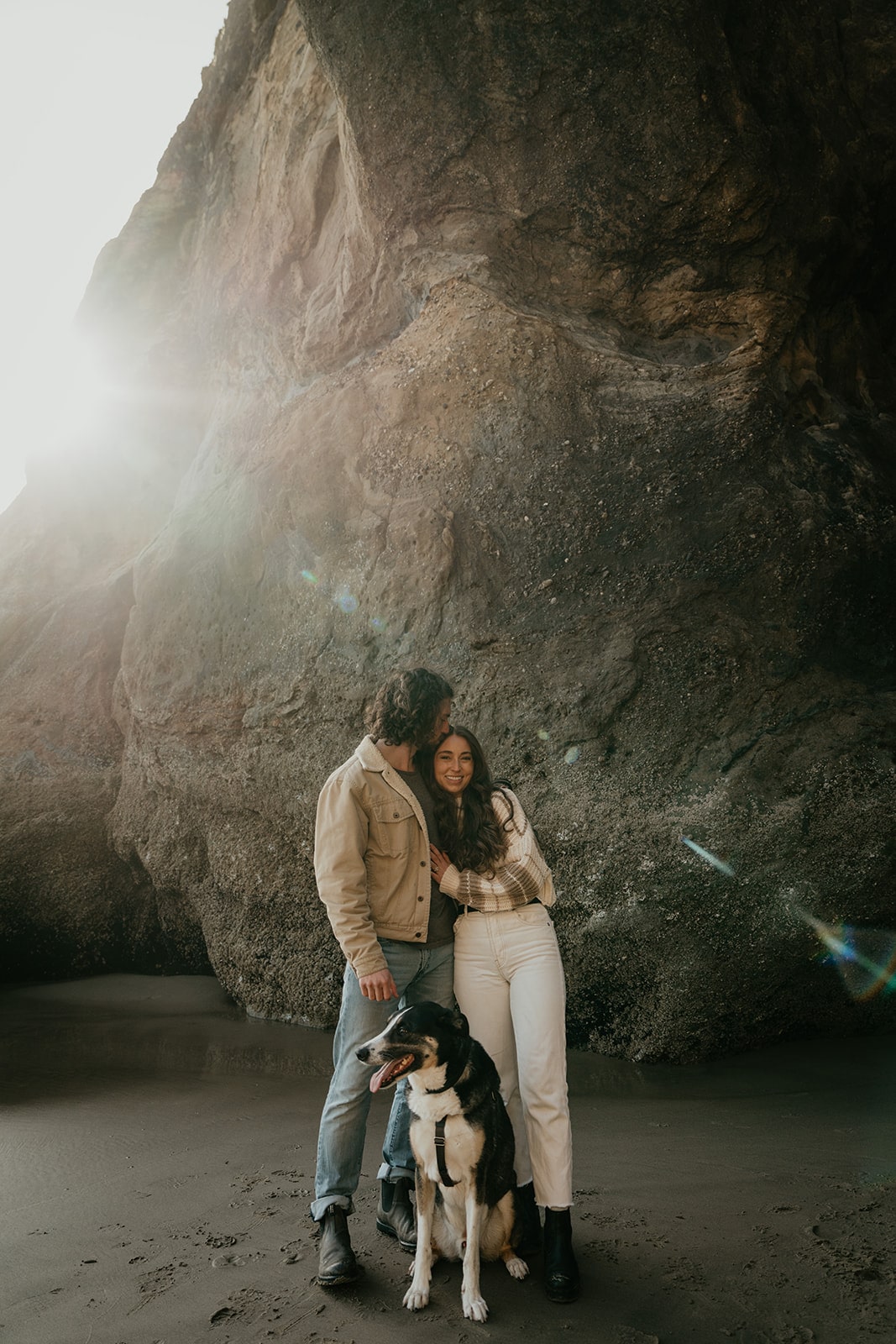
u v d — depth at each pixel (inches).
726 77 303.0
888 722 236.5
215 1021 281.9
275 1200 154.4
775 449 279.3
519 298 316.8
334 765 278.2
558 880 237.8
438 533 283.1
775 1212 142.6
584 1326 117.2
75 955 353.4
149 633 341.4
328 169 388.2
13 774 376.8
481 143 314.2
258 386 387.5
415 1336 115.8
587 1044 235.0
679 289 316.2
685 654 250.4
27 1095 216.5
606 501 277.0
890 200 336.5
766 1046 222.8
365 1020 139.7
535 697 256.4
